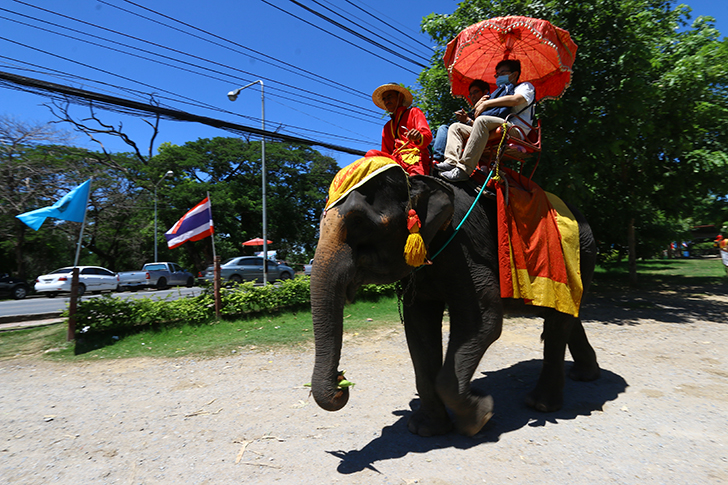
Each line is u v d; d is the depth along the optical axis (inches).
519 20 150.7
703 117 426.6
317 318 103.8
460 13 407.2
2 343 319.0
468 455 125.9
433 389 140.3
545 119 379.2
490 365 232.8
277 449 135.8
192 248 1337.4
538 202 149.7
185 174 1336.1
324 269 104.9
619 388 186.4
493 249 137.9
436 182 123.3
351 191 110.0
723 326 328.2
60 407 186.4
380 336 313.7
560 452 127.0
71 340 309.7
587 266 166.6
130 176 1258.6
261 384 211.5
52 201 987.9
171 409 179.9
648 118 392.8
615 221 569.3
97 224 1171.3
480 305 130.8
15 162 960.9
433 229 120.4
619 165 498.6
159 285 1042.1
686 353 246.2
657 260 1352.1
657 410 160.2
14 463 132.7
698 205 637.9
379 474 116.6
